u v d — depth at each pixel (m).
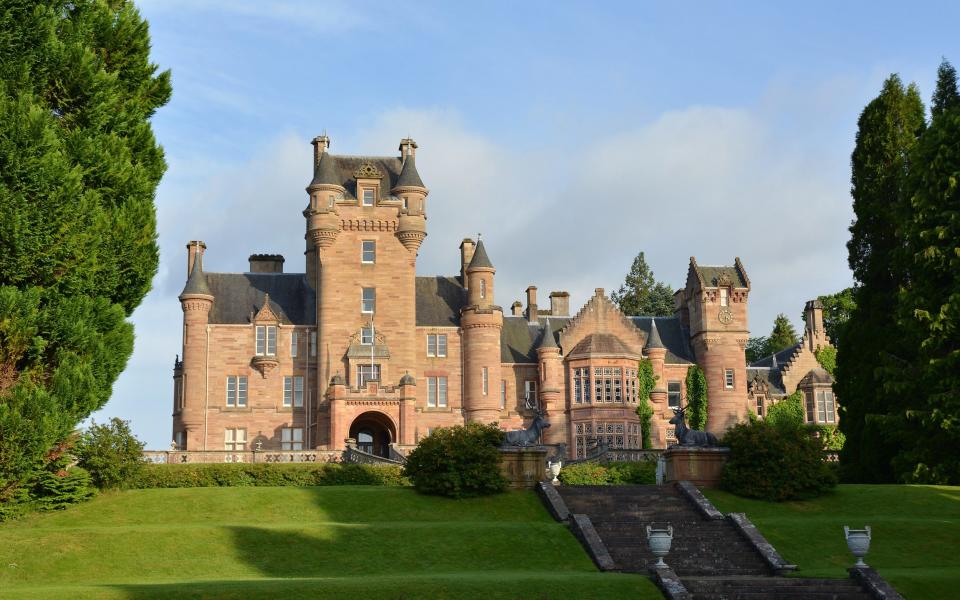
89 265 42.62
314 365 81.69
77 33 44.25
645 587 33.69
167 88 49.06
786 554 40.34
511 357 85.81
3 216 40.12
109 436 48.50
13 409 40.03
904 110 67.38
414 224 82.56
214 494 46.22
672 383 87.25
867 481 62.22
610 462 61.41
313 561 37.22
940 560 39.88
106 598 30.09
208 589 31.05
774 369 95.19
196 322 80.81
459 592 31.98
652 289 133.38
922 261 57.03
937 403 54.94
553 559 38.59
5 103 40.59
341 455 62.47
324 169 82.56
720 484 50.19
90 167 43.44
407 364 81.38
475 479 46.94
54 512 44.34
